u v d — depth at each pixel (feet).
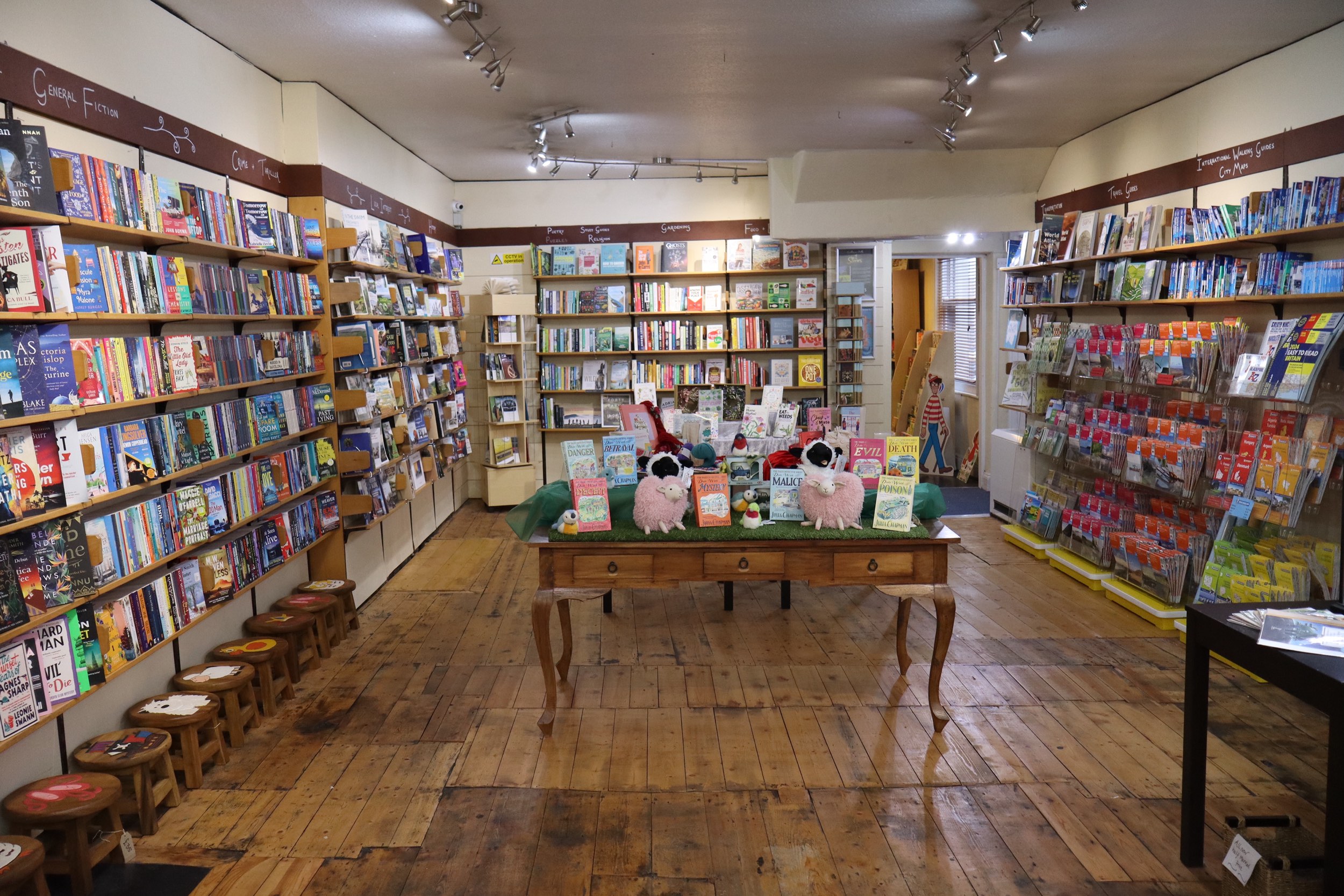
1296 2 13.89
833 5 13.89
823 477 12.84
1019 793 11.36
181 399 13.26
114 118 11.83
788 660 16.17
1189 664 9.56
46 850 9.14
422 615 19.15
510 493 30.63
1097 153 23.48
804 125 22.81
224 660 13.64
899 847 10.18
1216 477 15.67
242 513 13.88
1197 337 16.83
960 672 15.44
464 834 10.57
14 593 8.72
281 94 17.75
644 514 12.77
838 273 30.71
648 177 30.86
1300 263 14.88
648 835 10.49
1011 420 29.43
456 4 13.12
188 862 9.99
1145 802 11.10
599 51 16.15
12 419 8.62
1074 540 21.56
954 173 26.76
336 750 12.74
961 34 15.47
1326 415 14.06
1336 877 7.50
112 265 10.52
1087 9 14.17
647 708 14.12
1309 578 13.94
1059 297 23.24
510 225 31.40
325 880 9.66
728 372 31.63
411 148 25.12
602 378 31.40
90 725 10.93
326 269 17.83
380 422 19.61
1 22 9.68
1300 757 12.24
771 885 9.51
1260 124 16.90
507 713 13.99
